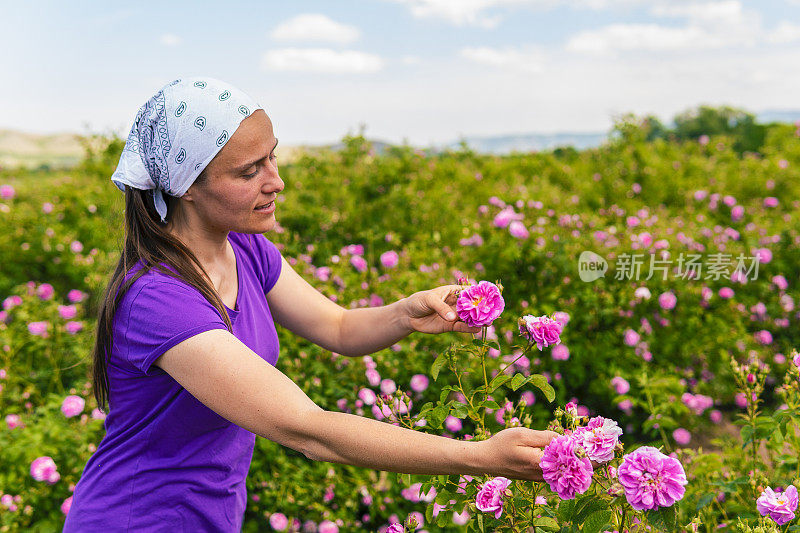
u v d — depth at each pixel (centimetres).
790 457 222
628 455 122
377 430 115
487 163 959
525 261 443
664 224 595
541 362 391
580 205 746
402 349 344
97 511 139
